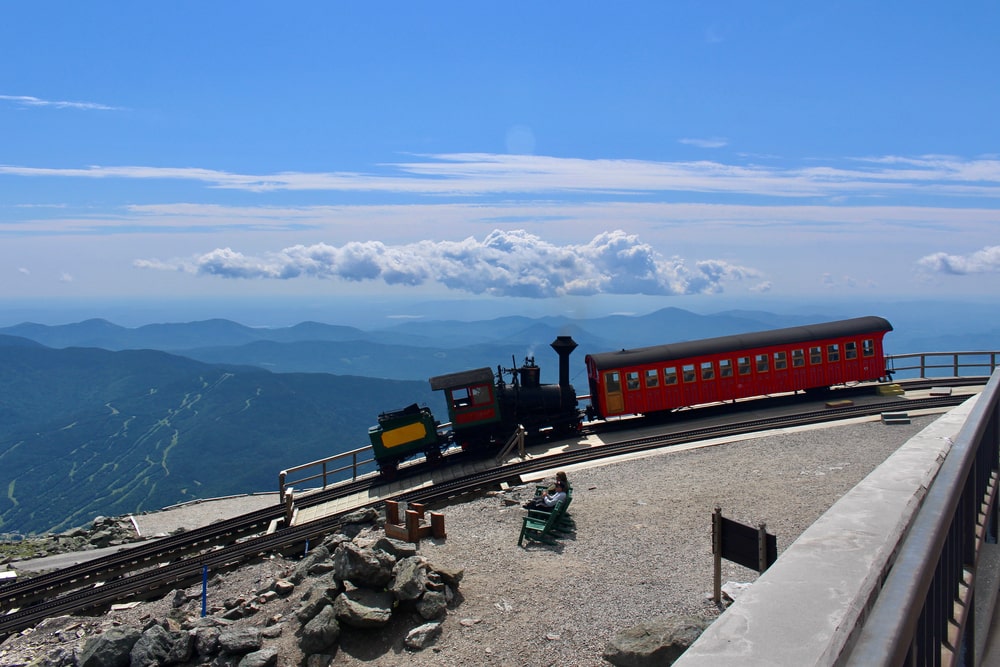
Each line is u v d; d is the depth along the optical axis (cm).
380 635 1246
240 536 2405
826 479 1906
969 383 3247
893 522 282
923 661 283
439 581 1338
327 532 2102
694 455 2297
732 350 2905
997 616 488
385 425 2650
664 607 1224
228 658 1248
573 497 1947
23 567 2638
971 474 451
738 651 197
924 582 248
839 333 2991
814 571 243
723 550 1190
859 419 2588
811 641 199
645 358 2867
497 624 1233
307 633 1242
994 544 562
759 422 2628
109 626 1753
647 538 1576
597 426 2934
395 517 1731
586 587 1341
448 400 2733
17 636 1777
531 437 2856
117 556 2250
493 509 1914
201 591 1891
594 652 1109
